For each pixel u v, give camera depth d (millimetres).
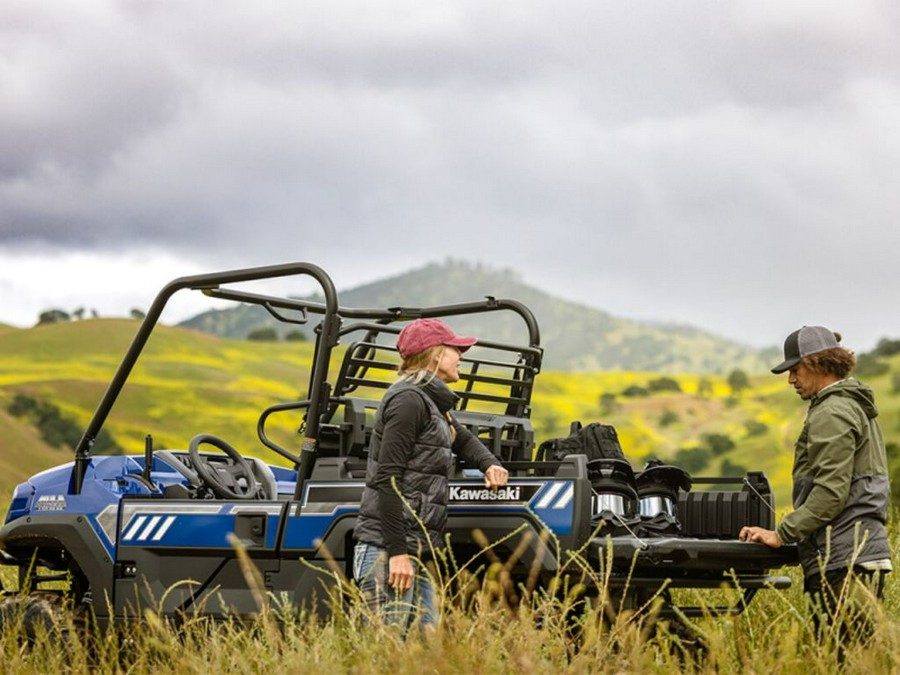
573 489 6492
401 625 5637
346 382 7430
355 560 6398
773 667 5473
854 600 6102
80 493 7891
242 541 7242
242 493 8398
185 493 7980
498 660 5145
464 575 6262
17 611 7707
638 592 6742
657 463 7457
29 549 8430
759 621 6430
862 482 6426
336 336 7230
